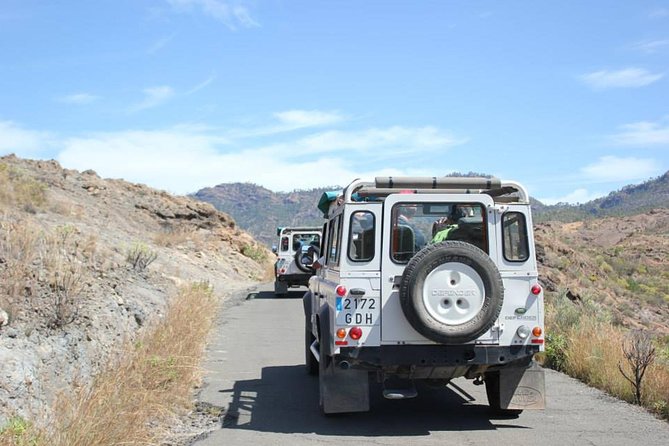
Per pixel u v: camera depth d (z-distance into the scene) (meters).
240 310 19.92
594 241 117.06
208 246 38.12
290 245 24.92
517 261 7.39
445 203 7.48
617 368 9.27
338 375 7.65
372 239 7.39
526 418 7.84
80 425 5.75
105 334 9.36
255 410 8.32
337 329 7.23
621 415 7.93
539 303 7.36
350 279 7.30
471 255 6.98
